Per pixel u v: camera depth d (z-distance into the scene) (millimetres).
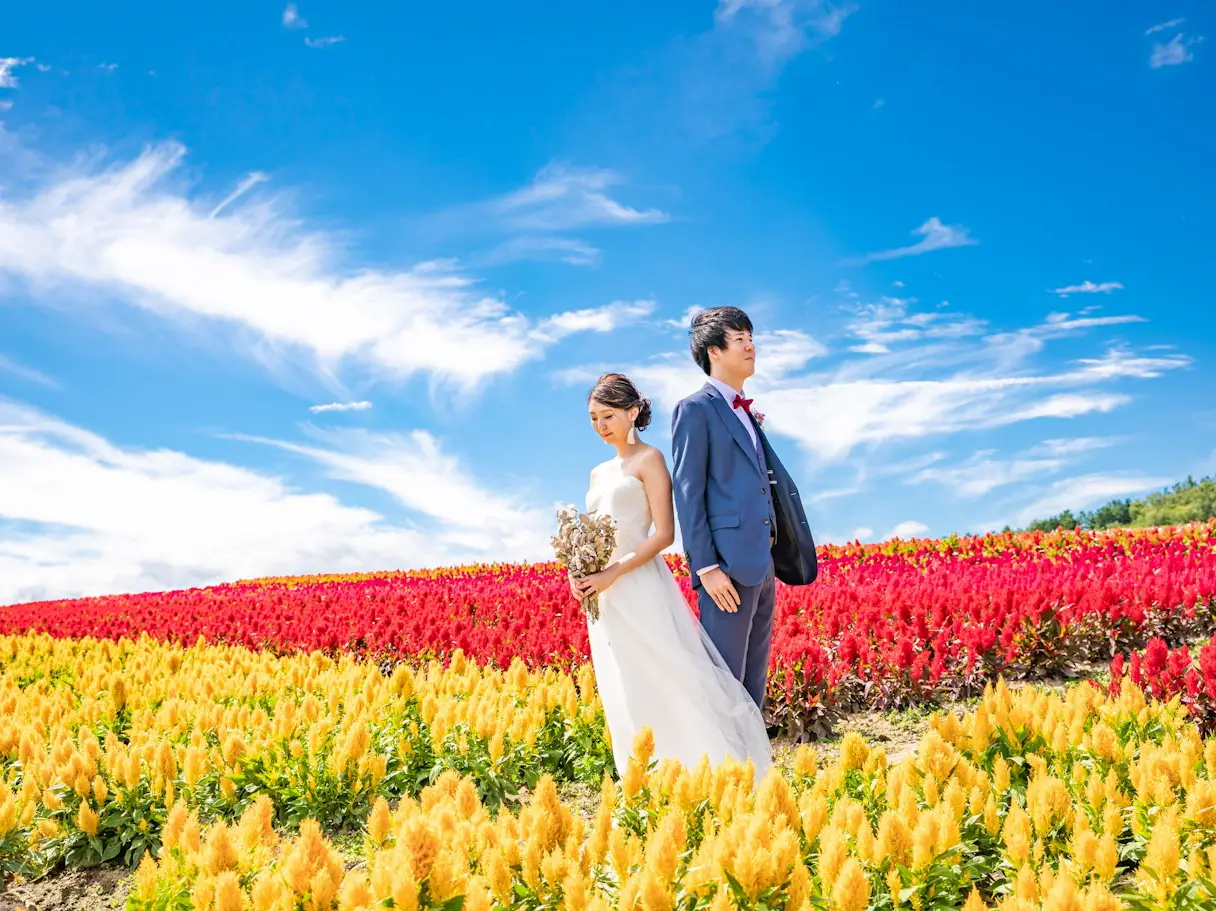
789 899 2330
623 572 4547
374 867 2484
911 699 6328
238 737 4723
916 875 2631
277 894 2414
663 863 2367
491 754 4684
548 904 2475
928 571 11148
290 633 10156
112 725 6043
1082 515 41344
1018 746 3846
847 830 2807
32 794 4355
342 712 5820
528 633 8016
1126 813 3172
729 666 4547
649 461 4746
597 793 4934
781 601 8148
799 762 3488
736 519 4410
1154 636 7426
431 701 5199
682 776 3066
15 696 6367
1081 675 6957
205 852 2586
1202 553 10977
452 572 19891
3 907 3930
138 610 14477
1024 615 7035
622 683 4535
